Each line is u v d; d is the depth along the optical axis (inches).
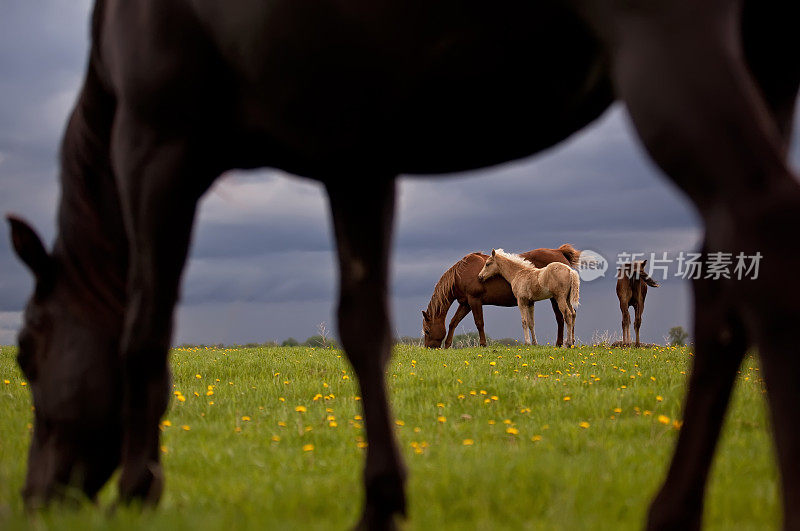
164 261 102.5
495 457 167.5
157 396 108.0
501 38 70.2
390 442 102.5
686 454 81.6
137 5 98.6
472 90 76.0
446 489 138.9
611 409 256.5
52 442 115.5
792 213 50.3
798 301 49.3
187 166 100.9
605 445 190.7
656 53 54.9
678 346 586.2
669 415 248.7
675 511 80.4
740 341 79.7
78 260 116.0
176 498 146.3
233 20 86.2
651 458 170.6
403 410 273.4
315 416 265.3
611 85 76.0
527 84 74.5
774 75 81.4
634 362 427.5
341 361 463.2
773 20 75.1
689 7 54.6
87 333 114.8
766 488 131.1
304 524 116.6
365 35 76.3
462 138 84.7
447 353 565.6
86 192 115.7
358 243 108.3
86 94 113.7
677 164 55.1
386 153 92.8
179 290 107.0
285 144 98.6
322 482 156.9
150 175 100.6
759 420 217.8
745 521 115.1
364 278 108.3
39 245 114.0
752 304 51.4
